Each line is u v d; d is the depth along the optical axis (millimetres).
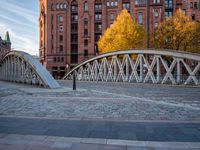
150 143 5090
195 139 5395
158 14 72188
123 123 6965
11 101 11531
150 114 8367
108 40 39844
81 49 77438
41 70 21609
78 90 18516
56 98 12852
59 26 79812
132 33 38375
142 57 28359
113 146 4887
